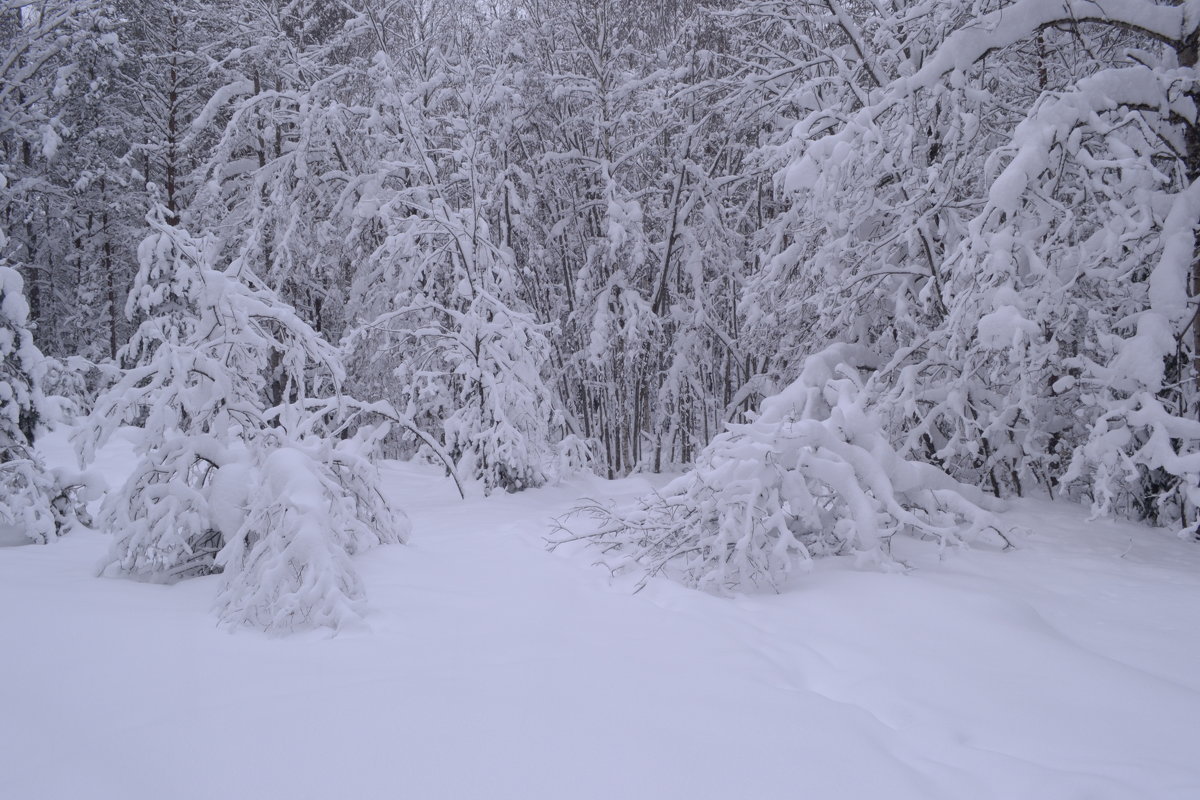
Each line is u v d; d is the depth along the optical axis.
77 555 5.76
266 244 14.62
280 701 2.82
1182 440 6.56
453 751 2.43
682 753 2.46
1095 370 6.66
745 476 5.30
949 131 7.70
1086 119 6.68
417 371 9.91
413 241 10.25
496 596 4.52
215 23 16.16
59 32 19.75
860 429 6.29
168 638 3.59
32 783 2.18
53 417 7.47
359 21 14.72
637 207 12.27
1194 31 7.09
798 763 2.41
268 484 4.71
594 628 3.93
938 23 7.85
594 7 13.32
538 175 13.64
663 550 5.45
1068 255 6.88
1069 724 2.82
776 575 5.19
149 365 5.42
